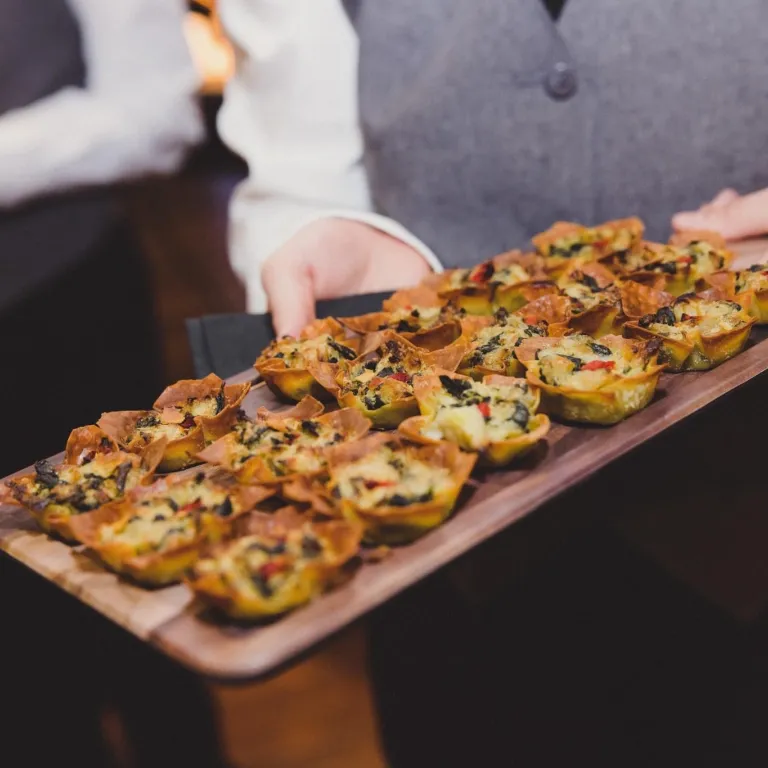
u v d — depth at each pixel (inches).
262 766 35.7
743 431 31.1
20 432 40.2
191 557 25.7
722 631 27.9
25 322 41.3
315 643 24.1
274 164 41.5
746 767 27.2
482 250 39.5
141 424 29.8
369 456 27.5
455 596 26.6
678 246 35.7
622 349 30.2
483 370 30.7
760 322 32.3
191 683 33.0
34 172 42.7
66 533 27.1
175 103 47.5
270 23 40.5
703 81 36.8
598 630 27.6
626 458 28.1
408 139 38.7
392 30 38.9
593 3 36.4
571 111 37.5
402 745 28.4
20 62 46.1
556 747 27.8
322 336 32.5
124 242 46.3
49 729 32.5
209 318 35.4
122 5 47.5
